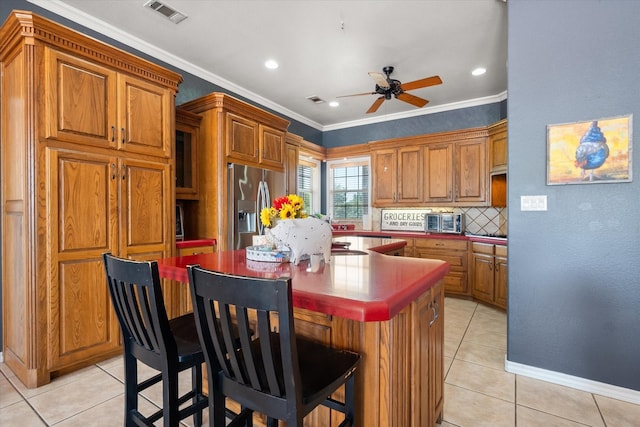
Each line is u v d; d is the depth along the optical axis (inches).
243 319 33.3
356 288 42.4
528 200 84.3
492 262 148.4
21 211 78.3
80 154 83.8
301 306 39.6
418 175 189.6
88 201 85.4
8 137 83.5
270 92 173.3
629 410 70.0
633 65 73.0
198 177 131.2
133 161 95.6
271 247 69.5
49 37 77.5
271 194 150.9
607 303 76.0
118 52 89.9
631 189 73.6
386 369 44.1
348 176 231.6
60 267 80.1
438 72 148.3
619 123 74.2
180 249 112.1
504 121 154.6
